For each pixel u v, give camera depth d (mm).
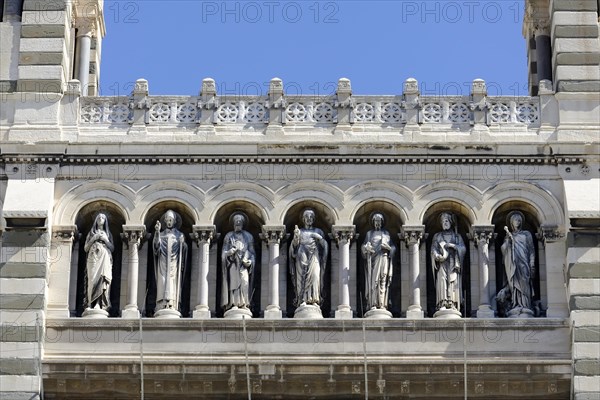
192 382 59062
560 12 64062
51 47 63625
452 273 60625
